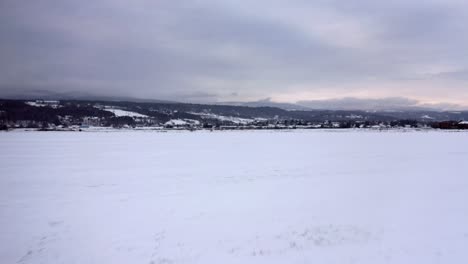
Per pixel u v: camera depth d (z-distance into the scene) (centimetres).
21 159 2383
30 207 1087
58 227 886
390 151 3034
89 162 2247
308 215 981
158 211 1036
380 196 1235
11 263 675
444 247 728
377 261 659
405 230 838
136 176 1700
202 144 3925
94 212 1027
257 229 857
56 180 1582
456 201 1148
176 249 730
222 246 744
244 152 2977
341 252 702
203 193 1303
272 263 655
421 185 1448
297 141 4453
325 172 1833
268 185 1467
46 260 687
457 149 3192
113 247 747
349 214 988
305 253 700
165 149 3256
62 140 4544
